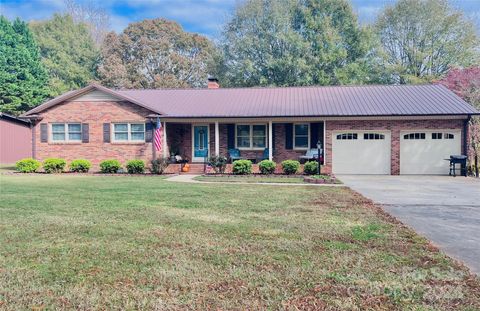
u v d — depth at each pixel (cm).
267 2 3544
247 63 3447
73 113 2005
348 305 349
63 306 351
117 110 1972
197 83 4688
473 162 1897
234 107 1972
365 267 448
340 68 3359
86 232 611
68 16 5181
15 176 1705
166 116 1897
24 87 3625
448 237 596
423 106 1819
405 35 3503
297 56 3381
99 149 1994
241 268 446
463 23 3322
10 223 676
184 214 763
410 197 1030
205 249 520
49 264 460
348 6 3462
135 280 411
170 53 4541
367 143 1841
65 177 1645
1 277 420
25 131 2911
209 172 1883
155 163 1844
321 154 1853
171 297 368
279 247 528
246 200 952
